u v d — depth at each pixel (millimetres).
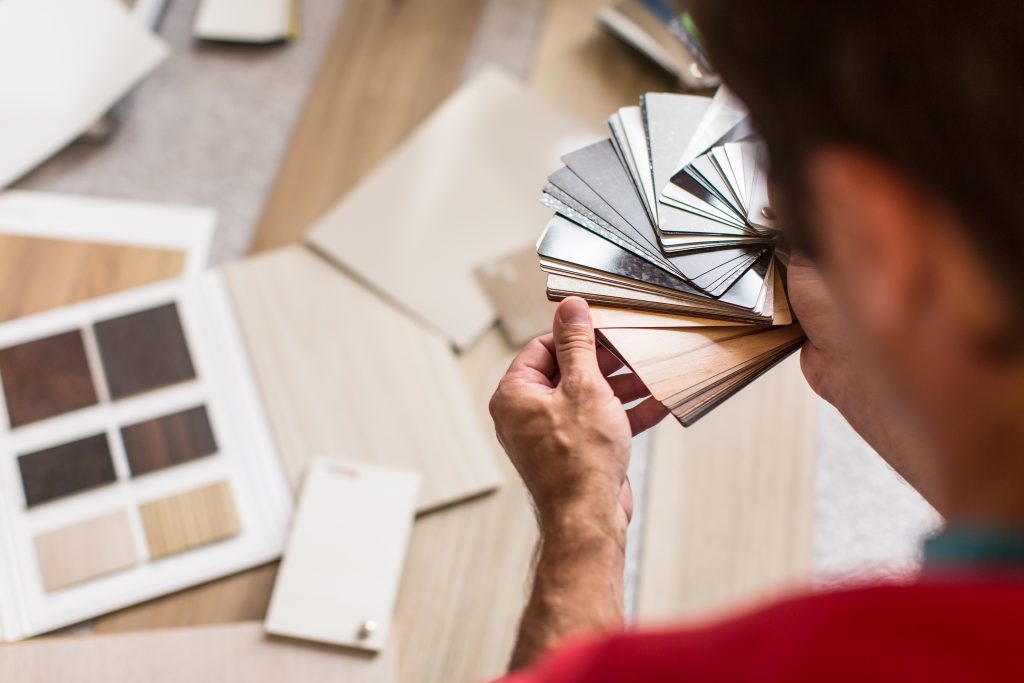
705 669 209
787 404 1183
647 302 581
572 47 1416
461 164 1301
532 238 1255
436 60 1399
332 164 1317
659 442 1157
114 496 1111
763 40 210
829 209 224
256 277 1228
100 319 1201
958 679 176
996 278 196
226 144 1338
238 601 1055
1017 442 208
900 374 230
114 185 1299
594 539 468
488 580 1062
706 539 1109
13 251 1237
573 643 249
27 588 1055
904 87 194
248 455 1134
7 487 1114
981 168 189
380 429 1140
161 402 1162
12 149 1290
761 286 581
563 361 556
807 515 1126
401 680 1011
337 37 1414
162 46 1369
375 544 1064
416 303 1208
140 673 990
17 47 1339
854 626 189
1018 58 186
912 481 562
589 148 631
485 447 1130
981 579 184
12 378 1166
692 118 626
